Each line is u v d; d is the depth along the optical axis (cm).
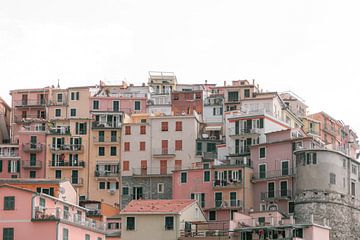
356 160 16438
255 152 17112
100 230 13212
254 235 13975
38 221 11588
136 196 18725
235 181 16750
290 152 16525
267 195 16575
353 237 15812
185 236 14412
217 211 16725
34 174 19138
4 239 11581
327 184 15512
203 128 19838
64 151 19225
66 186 15500
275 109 19675
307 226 13862
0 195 11719
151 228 14562
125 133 19250
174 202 15212
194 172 17188
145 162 19000
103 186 19000
